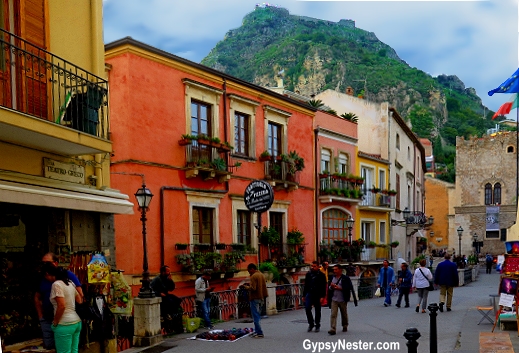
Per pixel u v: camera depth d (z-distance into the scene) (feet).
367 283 83.66
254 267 40.57
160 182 54.54
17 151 29.99
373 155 103.76
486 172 209.05
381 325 45.24
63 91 33.76
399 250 116.57
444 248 217.97
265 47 624.59
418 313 53.67
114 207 33.81
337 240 85.40
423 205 171.73
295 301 64.08
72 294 26.55
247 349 34.83
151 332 37.06
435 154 362.53
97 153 34.12
